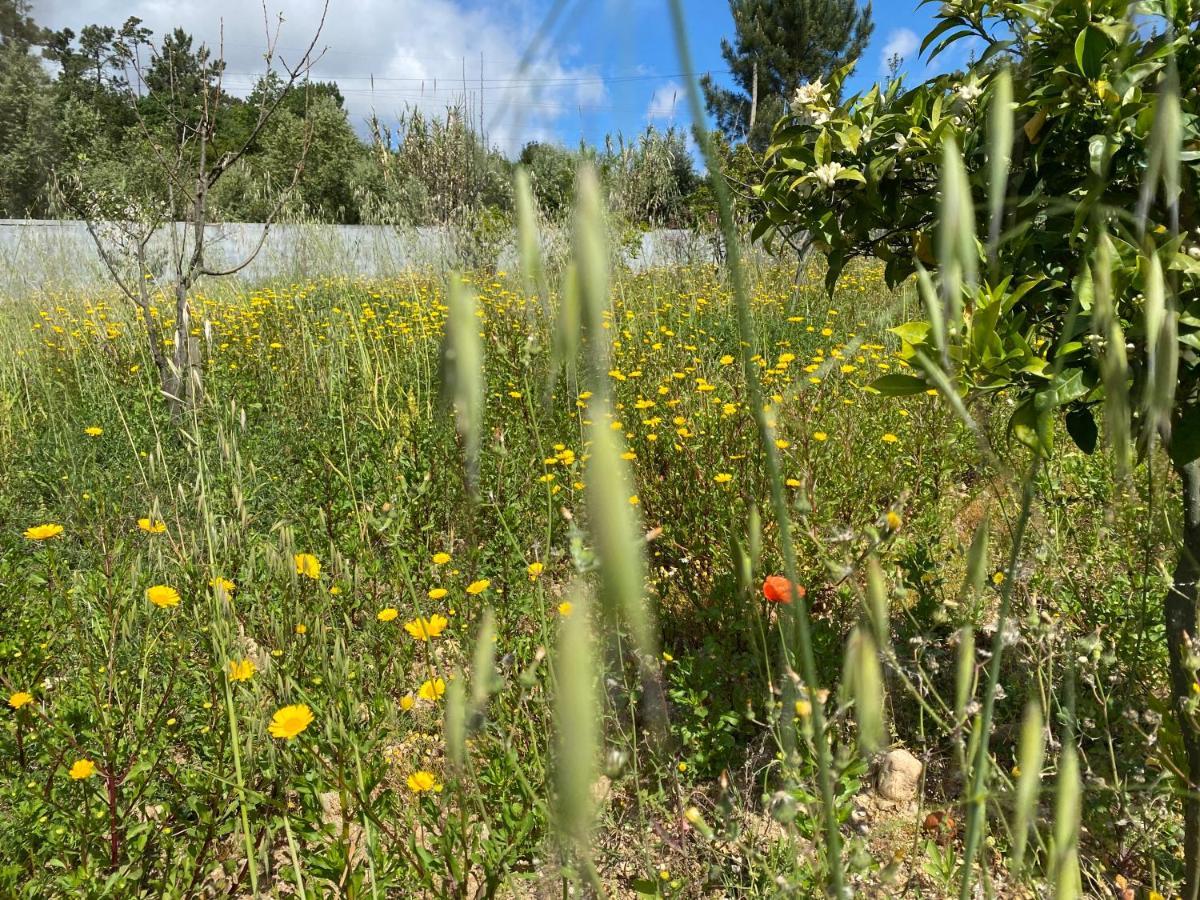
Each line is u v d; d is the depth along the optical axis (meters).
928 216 2.12
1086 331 1.48
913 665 2.54
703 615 2.82
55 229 7.89
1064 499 2.68
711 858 1.94
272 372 5.70
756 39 24.73
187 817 2.13
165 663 2.45
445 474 3.43
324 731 2.03
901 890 1.88
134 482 3.87
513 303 4.29
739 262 0.63
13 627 2.72
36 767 2.17
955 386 1.51
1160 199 1.55
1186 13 1.53
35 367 6.02
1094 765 2.03
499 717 1.93
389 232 7.99
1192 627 1.77
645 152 8.27
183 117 6.89
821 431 3.58
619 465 0.55
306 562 2.57
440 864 1.76
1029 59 1.72
